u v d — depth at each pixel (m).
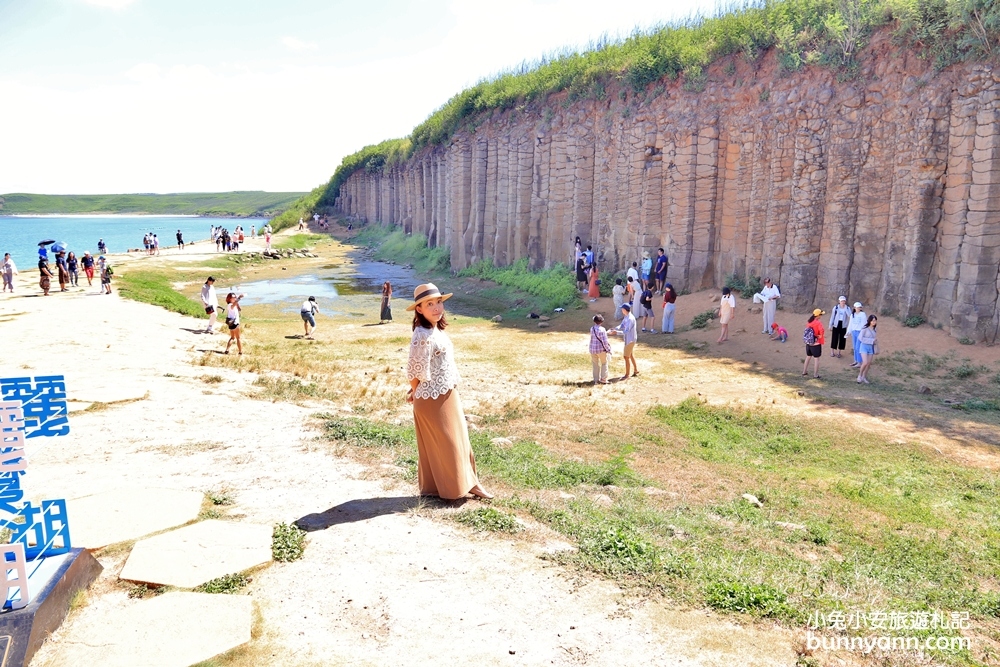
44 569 4.32
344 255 58.25
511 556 5.30
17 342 15.97
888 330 18.22
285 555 5.13
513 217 36.00
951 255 17.14
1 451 4.20
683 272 25.66
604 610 4.56
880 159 19.19
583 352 19.42
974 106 16.52
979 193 16.39
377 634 4.19
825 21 20.66
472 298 32.75
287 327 24.11
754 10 24.77
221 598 4.48
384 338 21.67
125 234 132.38
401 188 64.38
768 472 9.43
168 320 22.38
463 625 4.32
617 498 7.56
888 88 19.00
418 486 6.70
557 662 3.95
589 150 31.00
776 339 19.44
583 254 28.95
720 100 24.55
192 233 132.12
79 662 3.76
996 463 9.95
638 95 27.92
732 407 12.92
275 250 53.84
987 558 6.61
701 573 5.20
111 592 4.54
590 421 11.80
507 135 36.19
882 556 6.55
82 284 30.84
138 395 10.55
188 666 3.75
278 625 4.23
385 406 11.87
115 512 5.81
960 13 16.55
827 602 4.88
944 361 15.88
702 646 4.16
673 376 16.19
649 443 10.58
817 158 20.70
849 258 20.03
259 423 9.38
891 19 19.19
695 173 25.17
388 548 5.34
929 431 11.49
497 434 10.45
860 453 10.35
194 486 6.59
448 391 6.14
